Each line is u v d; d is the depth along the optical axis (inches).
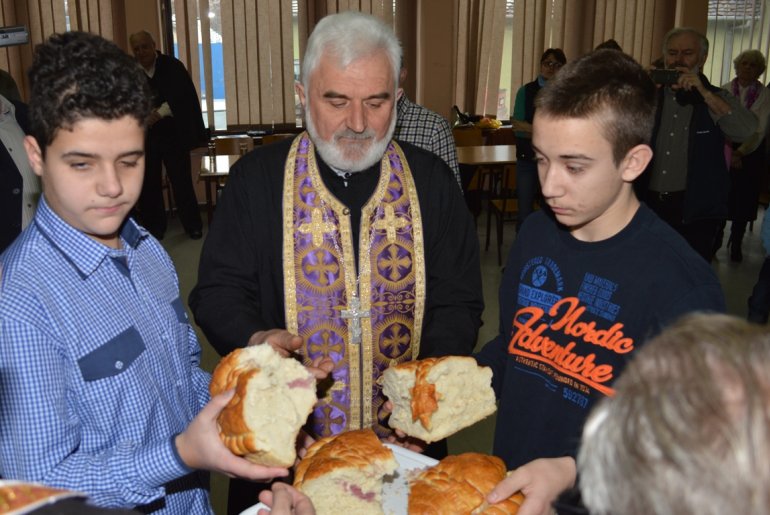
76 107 40.1
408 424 55.8
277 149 71.6
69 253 44.7
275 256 69.4
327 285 69.0
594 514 23.3
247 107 309.3
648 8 336.2
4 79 154.8
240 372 43.8
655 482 20.5
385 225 69.7
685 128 160.9
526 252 58.2
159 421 47.9
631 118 46.8
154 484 42.9
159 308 50.6
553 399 53.9
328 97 62.9
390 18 316.8
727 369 21.2
